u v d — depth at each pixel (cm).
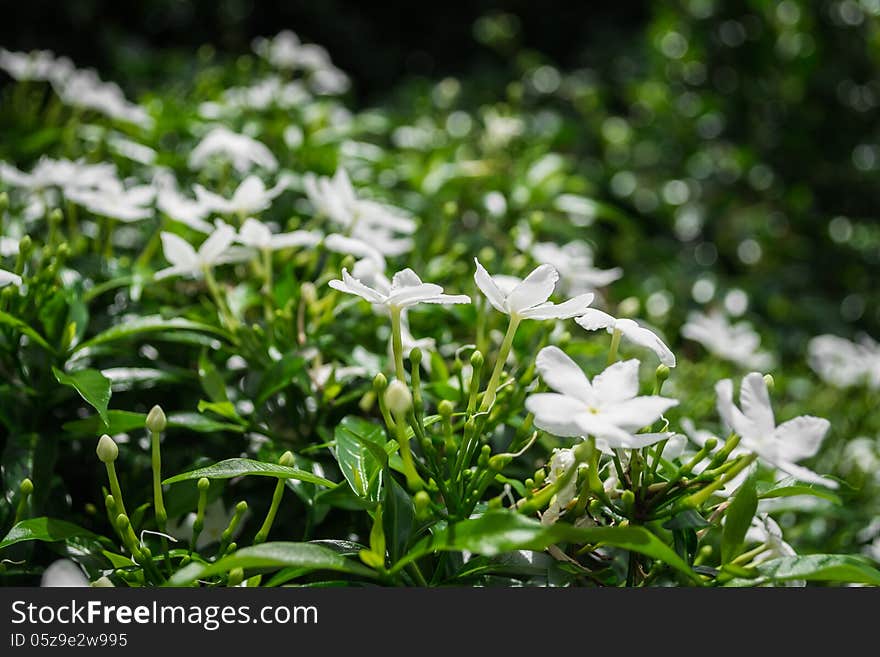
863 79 144
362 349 64
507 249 75
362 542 60
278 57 107
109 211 68
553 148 122
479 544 49
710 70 145
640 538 49
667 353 54
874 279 135
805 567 52
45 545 60
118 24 163
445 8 195
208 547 59
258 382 62
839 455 78
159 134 89
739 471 53
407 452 52
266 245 63
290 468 54
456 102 135
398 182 93
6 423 61
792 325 118
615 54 171
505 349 54
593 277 69
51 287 63
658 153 141
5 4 152
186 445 63
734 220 138
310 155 85
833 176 141
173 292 70
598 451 53
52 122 89
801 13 140
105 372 62
